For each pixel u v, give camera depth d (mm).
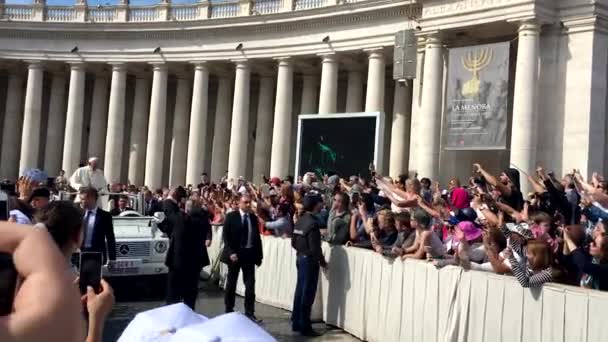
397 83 32062
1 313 1657
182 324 2742
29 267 1562
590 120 23641
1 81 46750
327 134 24516
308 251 12234
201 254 13484
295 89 40875
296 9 34562
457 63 25703
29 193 9586
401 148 31859
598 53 23875
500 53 24406
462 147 25359
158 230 17188
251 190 17953
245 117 36656
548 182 12609
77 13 41125
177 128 41156
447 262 9500
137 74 42438
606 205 10406
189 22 37906
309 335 12195
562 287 7391
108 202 21375
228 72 40094
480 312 8617
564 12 24391
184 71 40938
